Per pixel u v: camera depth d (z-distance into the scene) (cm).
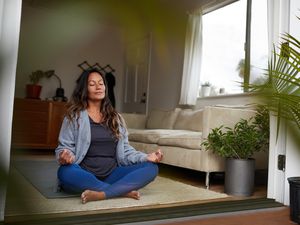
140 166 176
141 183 173
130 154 182
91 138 174
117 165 186
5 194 18
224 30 364
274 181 183
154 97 484
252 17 331
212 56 374
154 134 307
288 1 175
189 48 375
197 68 379
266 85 80
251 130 215
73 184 163
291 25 173
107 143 180
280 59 125
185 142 253
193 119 351
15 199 19
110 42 562
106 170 179
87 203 157
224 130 236
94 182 164
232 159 210
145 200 173
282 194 178
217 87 367
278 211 165
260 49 318
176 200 178
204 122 234
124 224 127
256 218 149
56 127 467
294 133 91
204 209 155
